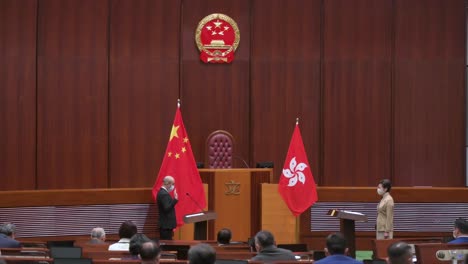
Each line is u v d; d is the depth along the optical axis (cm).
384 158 1630
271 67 1630
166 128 1598
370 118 1630
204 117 1617
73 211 1416
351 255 1189
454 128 1636
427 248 796
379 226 1283
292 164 1393
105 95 1566
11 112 1507
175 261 742
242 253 857
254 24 1628
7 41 1507
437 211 1513
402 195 1505
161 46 1598
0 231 980
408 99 1631
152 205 1452
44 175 1530
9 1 1509
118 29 1577
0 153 1501
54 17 1539
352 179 1630
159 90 1595
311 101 1631
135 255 756
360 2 1634
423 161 1633
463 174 1638
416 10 1634
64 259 725
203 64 1617
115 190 1434
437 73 1634
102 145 1562
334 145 1630
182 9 1609
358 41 1631
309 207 1481
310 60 1630
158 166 1592
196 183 1385
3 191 1397
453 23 1639
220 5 1620
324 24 1630
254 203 1442
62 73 1542
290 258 798
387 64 1634
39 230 1398
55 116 1537
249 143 1630
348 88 1630
